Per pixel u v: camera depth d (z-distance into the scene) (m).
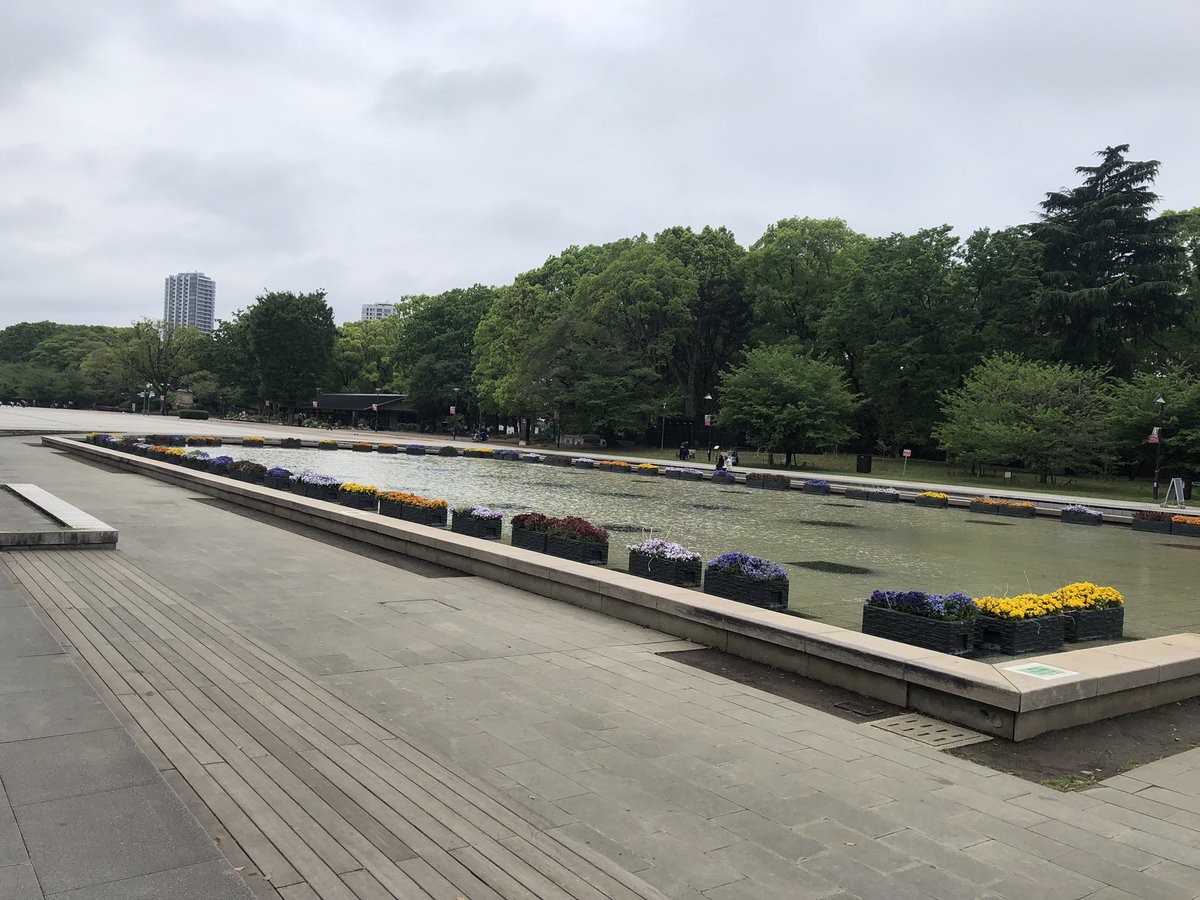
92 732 5.09
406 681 6.57
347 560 11.90
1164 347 55.25
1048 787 5.13
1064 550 19.58
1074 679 6.21
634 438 70.44
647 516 22.52
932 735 5.99
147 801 4.22
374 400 94.56
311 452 45.38
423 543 12.18
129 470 25.19
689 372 70.06
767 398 49.25
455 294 91.94
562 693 6.50
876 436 65.88
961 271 55.66
